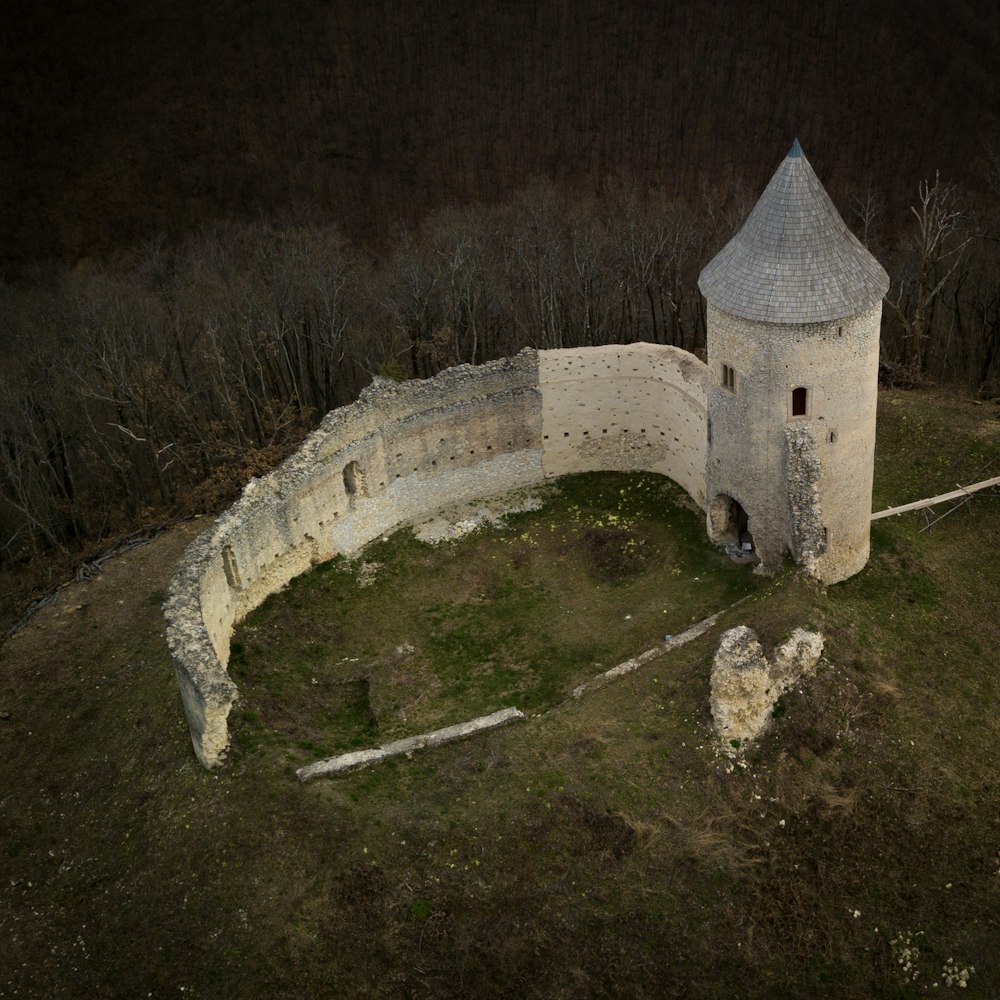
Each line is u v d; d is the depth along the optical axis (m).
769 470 32.81
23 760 31.16
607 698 30.05
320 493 35.97
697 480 38.34
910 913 26.52
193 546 31.86
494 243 53.03
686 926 25.62
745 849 26.81
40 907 26.92
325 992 24.28
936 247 48.09
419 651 33.75
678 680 29.97
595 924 25.45
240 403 49.38
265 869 26.08
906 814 27.95
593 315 50.34
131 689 32.62
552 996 24.61
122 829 27.95
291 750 28.95
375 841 26.31
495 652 33.47
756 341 31.06
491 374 38.97
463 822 26.67
